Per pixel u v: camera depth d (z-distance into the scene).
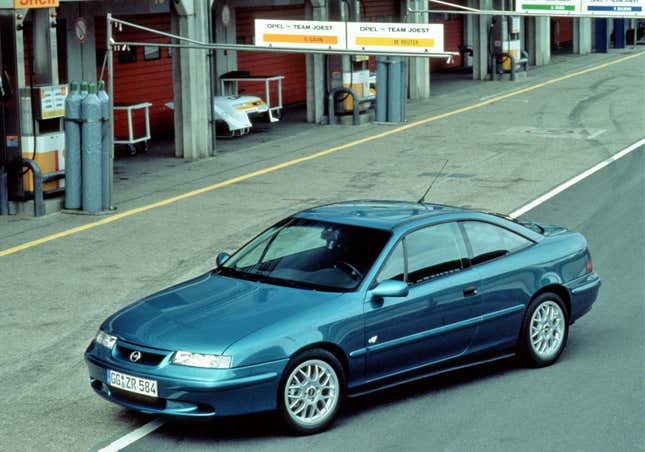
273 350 7.94
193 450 7.96
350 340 8.39
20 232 16.33
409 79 34.56
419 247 9.05
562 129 26.83
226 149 24.81
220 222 16.80
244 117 26.86
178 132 23.53
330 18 28.28
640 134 25.67
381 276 8.70
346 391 8.49
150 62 27.06
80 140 17.50
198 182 20.50
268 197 18.81
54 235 16.06
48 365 10.23
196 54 23.06
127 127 25.97
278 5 32.81
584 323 11.30
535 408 8.80
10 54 17.30
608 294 12.43
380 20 38.59
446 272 9.11
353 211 9.66
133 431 8.39
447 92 36.62
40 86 17.58
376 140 25.67
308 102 29.38
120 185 20.31
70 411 8.91
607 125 27.41
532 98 34.06
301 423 8.16
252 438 8.19
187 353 7.85
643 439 8.09
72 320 11.76
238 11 30.88
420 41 17.92
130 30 26.14
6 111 17.47
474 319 9.22
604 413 8.66
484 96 34.97
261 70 32.53
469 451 7.89
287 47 18.14
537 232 10.15
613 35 57.72
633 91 35.22
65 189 17.72
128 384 8.03
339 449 7.93
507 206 17.62
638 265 13.77
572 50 54.31
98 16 25.08
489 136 25.91
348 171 21.44
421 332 8.85
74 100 17.33
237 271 9.22
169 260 14.43
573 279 10.09
